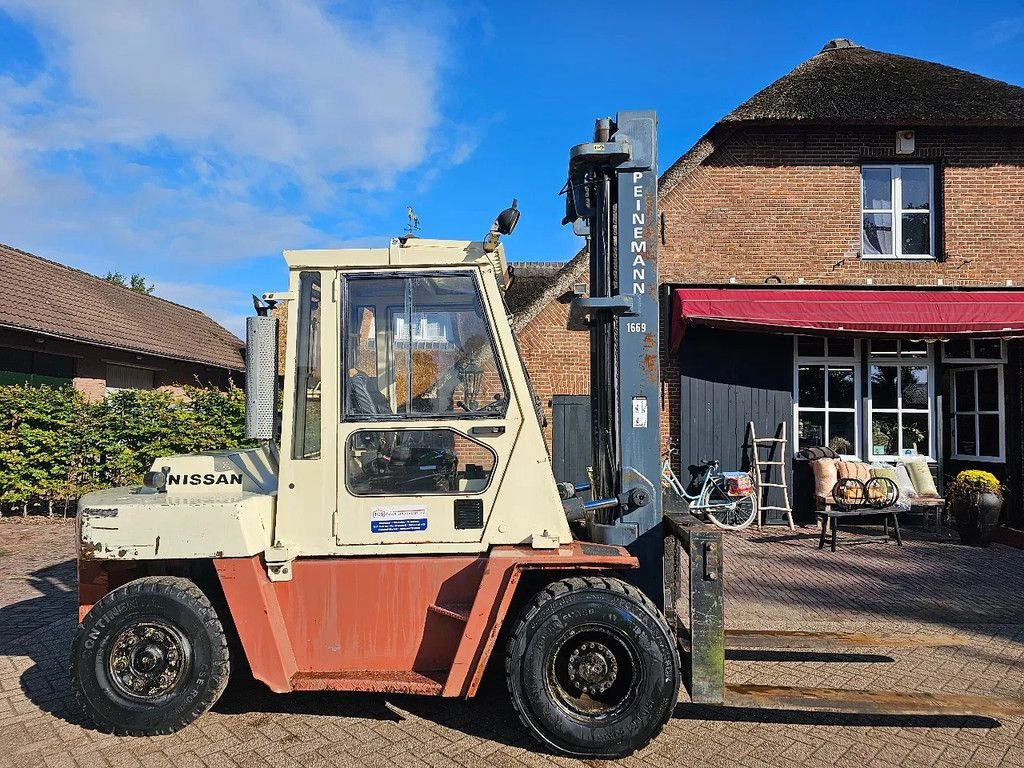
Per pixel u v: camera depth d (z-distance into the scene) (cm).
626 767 347
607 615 347
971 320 956
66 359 1488
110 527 370
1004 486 971
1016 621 585
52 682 457
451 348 388
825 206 1093
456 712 407
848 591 676
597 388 437
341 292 388
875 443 1081
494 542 378
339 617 381
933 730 393
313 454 386
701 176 1097
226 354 2138
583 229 455
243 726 391
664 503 480
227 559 371
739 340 1064
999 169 1085
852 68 1212
